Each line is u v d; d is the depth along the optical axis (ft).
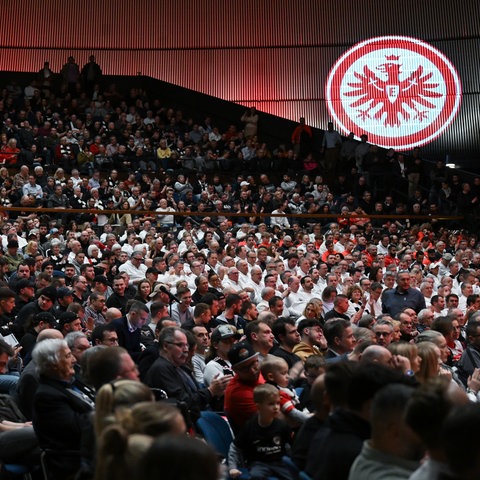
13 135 68.13
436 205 67.21
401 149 83.46
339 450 11.88
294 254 44.42
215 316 30.76
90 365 14.94
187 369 21.62
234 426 18.28
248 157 74.79
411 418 9.20
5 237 45.55
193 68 86.53
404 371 17.80
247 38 86.38
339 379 12.89
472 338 26.76
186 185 63.82
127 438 8.64
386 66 83.92
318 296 40.34
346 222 61.16
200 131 77.05
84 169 65.31
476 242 60.90
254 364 18.31
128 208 56.49
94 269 37.81
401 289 37.35
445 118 82.99
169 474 6.89
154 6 86.53
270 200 61.67
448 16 83.05
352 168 73.26
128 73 86.69
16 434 17.69
